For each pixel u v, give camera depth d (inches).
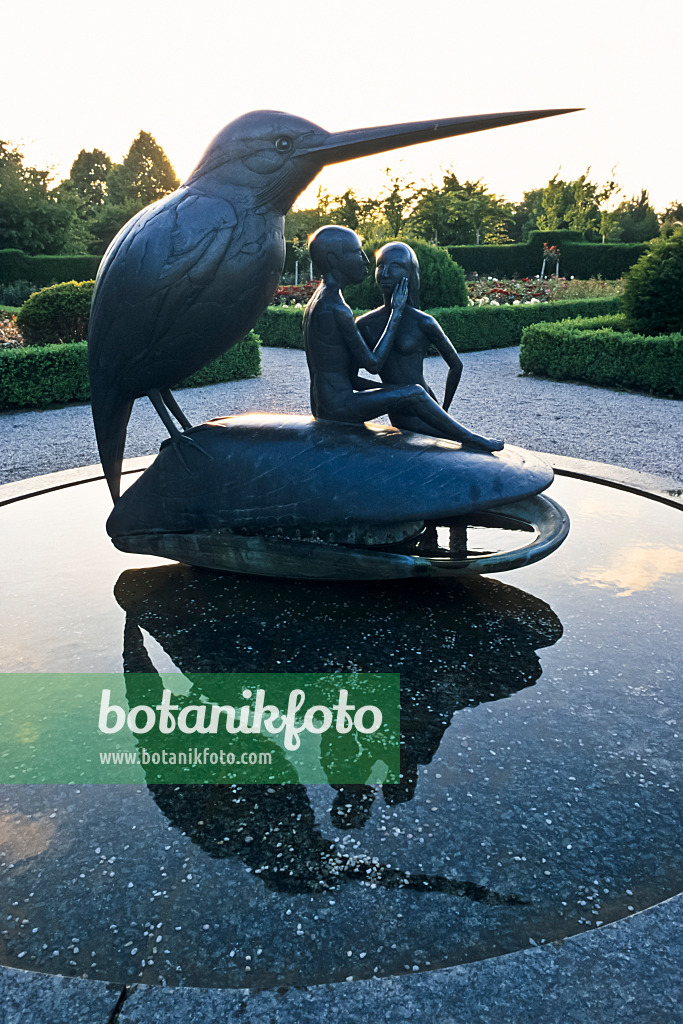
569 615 119.3
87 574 138.4
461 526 141.9
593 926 64.6
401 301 127.1
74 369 414.3
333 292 121.3
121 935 64.6
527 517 140.6
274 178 114.5
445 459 117.6
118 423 128.3
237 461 122.6
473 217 1364.4
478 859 72.0
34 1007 55.6
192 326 115.6
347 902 67.4
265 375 514.9
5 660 108.7
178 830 76.5
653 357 411.5
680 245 453.4
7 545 153.2
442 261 637.3
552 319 673.0
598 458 271.6
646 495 172.7
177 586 132.7
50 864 72.3
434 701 97.7
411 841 74.4
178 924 65.6
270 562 124.4
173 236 110.2
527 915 65.8
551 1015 53.8
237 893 68.7
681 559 138.8
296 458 119.4
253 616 121.0
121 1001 55.9
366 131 113.8
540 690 99.9
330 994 56.0
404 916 65.8
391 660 107.4
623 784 82.1
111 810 79.4
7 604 126.3
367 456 118.3
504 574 134.3
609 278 1188.5
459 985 56.2
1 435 332.5
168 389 132.1
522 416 355.6
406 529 123.7
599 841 74.1
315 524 118.3
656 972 56.9
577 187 1647.4
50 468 269.4
